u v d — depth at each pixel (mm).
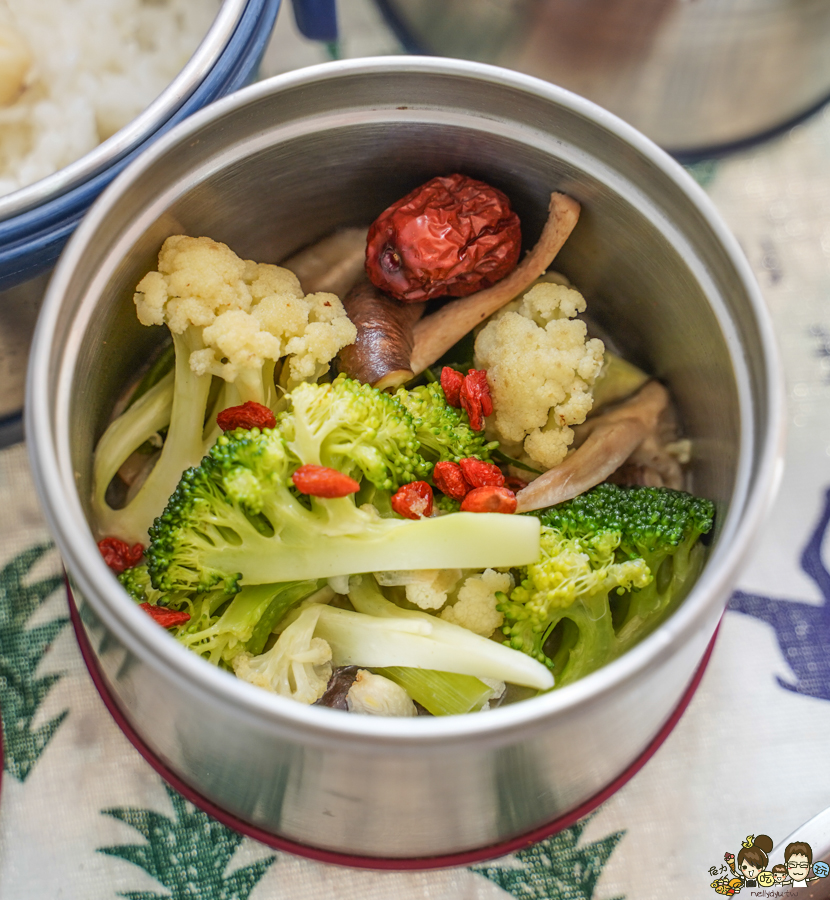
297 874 320
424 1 377
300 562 298
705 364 314
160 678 262
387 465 304
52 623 336
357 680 302
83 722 328
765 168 392
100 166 307
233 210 322
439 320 336
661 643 255
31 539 343
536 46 373
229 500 297
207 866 319
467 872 322
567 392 326
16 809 321
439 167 331
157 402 321
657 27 355
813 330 377
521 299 338
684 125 388
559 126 309
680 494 316
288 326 318
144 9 363
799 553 352
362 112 312
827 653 343
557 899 321
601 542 303
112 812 322
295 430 300
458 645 298
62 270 277
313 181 326
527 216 339
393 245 324
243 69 322
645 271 323
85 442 309
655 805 327
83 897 315
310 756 259
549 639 322
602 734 282
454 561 298
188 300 309
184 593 304
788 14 353
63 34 353
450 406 328
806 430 365
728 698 338
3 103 350
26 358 336
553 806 312
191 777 314
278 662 298
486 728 248
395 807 284
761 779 331
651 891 321
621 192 309
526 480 333
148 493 319
